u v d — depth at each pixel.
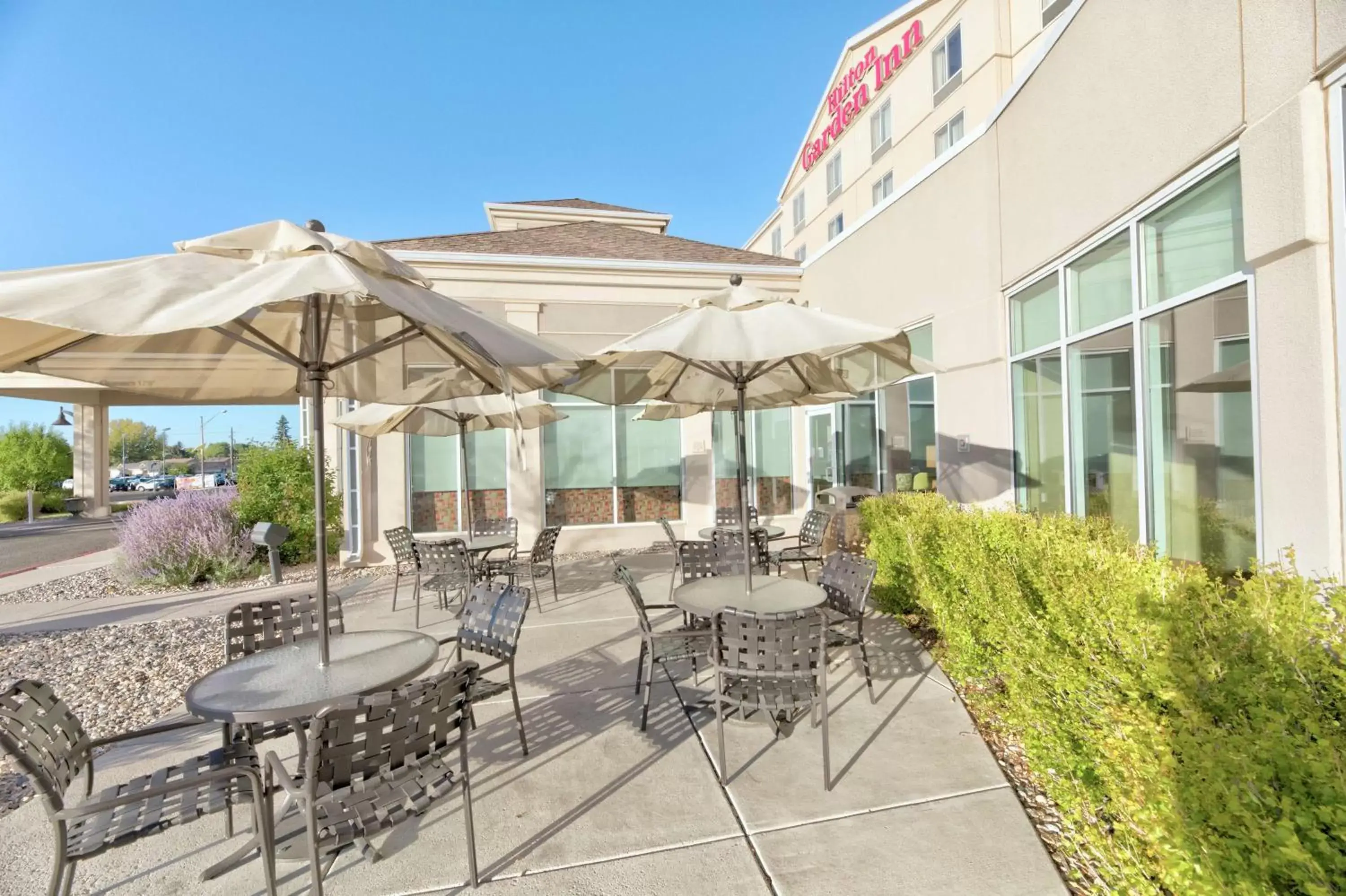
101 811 2.23
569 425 11.23
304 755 3.19
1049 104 5.85
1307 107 3.17
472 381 4.77
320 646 3.15
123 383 3.93
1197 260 4.19
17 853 2.94
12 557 14.38
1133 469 4.89
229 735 3.14
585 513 11.27
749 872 2.66
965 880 2.56
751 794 3.22
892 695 4.36
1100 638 2.70
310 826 2.21
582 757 3.67
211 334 3.60
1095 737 2.36
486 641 3.96
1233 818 1.61
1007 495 6.75
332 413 10.95
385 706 2.35
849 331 3.75
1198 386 4.21
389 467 10.34
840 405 11.02
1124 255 5.02
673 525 11.48
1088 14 5.22
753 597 4.47
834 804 3.11
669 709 4.32
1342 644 2.11
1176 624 2.44
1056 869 2.61
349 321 4.00
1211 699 2.06
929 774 3.35
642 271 11.38
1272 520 3.52
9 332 2.90
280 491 10.76
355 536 10.38
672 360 4.78
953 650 4.40
